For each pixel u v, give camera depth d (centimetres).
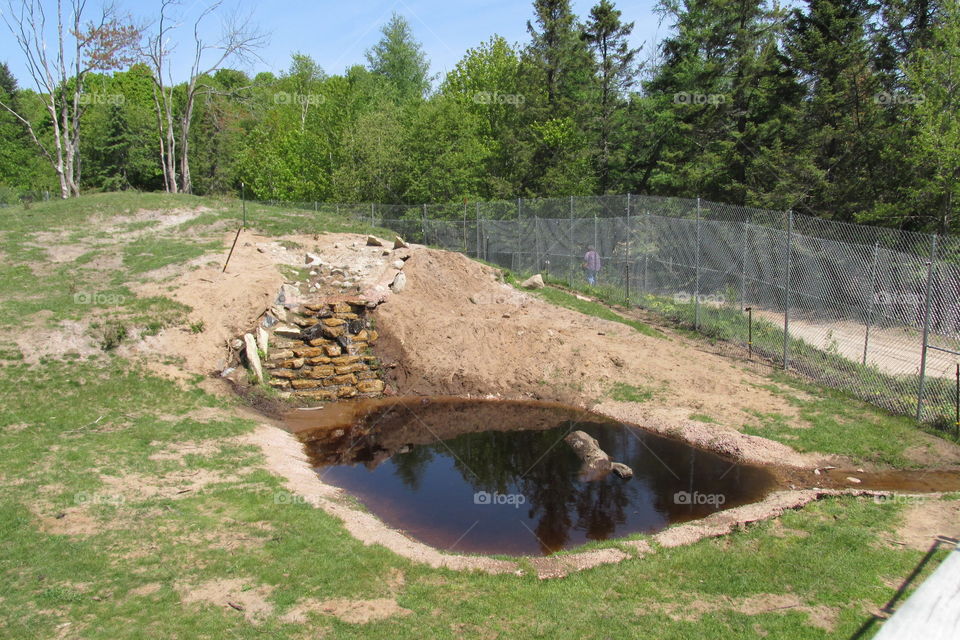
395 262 1802
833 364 1412
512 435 1244
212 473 937
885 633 185
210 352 1398
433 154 3225
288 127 4872
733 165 2842
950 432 1098
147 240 1888
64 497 813
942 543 744
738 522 809
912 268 1534
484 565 711
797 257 1836
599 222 2264
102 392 1184
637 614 608
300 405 1395
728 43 2961
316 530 774
